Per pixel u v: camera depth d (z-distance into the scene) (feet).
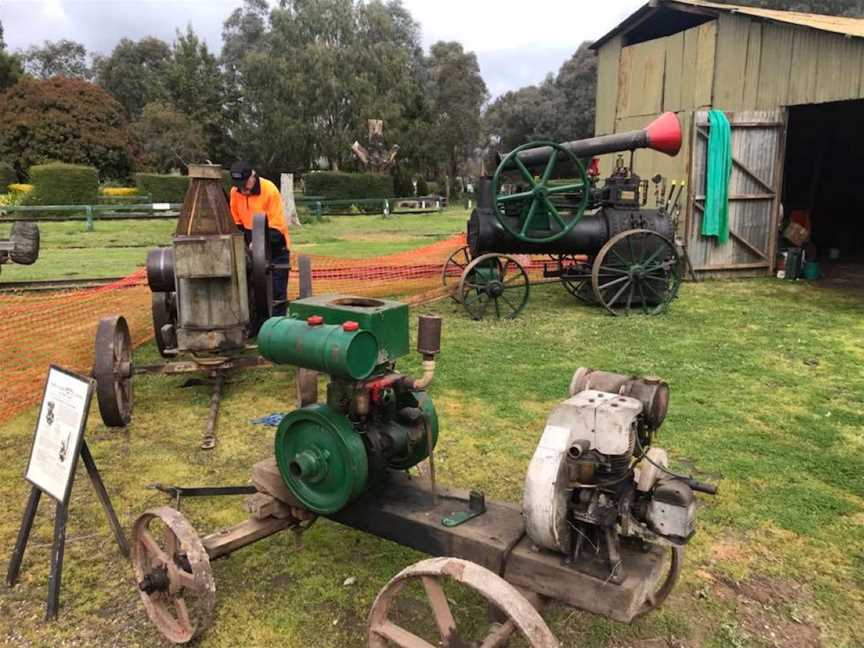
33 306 28.32
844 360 21.17
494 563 8.05
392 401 9.43
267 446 14.82
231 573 10.27
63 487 9.35
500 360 21.12
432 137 137.08
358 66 126.62
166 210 84.64
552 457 7.51
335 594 9.78
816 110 47.93
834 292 32.73
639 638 8.90
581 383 8.87
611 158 44.98
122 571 10.36
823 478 13.34
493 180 25.63
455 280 34.37
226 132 156.87
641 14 41.52
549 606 9.40
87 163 116.98
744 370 20.07
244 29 163.73
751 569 10.41
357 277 34.86
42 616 9.34
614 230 27.96
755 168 36.60
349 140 124.36
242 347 17.22
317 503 9.20
